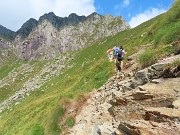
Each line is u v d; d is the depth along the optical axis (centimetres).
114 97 1780
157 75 1623
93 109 2092
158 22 3619
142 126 1240
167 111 1254
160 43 2362
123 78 2256
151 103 1412
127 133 1316
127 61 2741
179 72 1526
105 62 4241
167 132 1130
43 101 6725
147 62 2034
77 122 2097
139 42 3881
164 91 1412
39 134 2684
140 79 1714
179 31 2303
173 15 3022
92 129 1634
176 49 1920
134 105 1495
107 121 1648
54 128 2359
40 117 3672
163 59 1816
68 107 2380
